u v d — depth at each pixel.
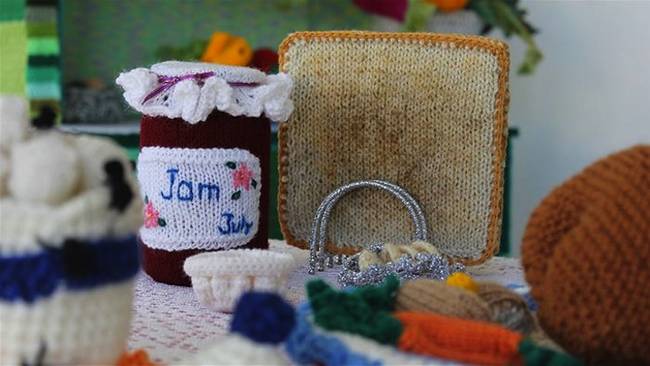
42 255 0.44
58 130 0.46
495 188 0.69
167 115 0.63
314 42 0.70
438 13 1.08
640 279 0.48
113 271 0.45
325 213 0.70
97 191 0.44
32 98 1.06
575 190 0.50
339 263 0.70
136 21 1.31
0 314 0.44
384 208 0.70
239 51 1.09
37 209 0.44
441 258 0.64
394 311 0.51
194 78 0.63
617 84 1.19
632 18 1.16
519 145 1.33
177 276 0.65
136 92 0.64
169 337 0.56
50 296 0.44
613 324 0.48
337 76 0.70
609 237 0.48
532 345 0.47
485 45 0.69
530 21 1.30
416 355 0.47
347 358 0.46
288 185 0.71
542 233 0.51
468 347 0.47
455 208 0.69
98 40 1.30
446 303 0.51
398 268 0.63
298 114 0.71
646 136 1.16
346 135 0.70
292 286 0.65
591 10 1.22
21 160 0.44
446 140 0.69
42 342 0.44
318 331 0.48
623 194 0.49
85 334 0.44
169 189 0.64
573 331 0.49
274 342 0.44
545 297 0.50
